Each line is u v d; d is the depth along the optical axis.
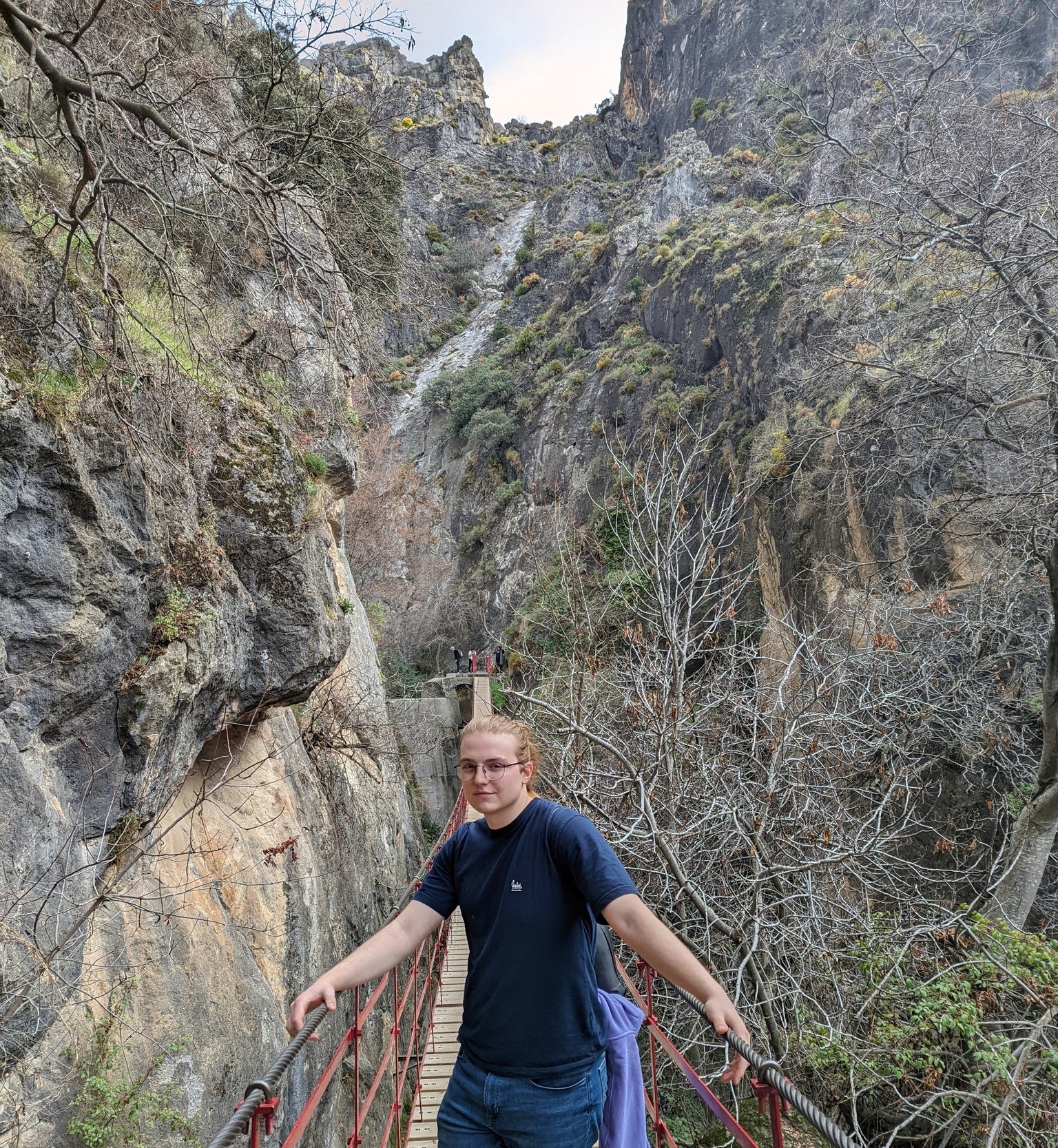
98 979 4.37
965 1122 7.97
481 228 74.94
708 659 10.30
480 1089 2.02
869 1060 7.79
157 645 5.07
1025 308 9.38
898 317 11.66
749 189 44.22
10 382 4.04
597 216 68.25
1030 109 10.66
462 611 37.88
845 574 16.97
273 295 6.49
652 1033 3.41
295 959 7.19
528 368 54.22
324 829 9.59
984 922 8.17
